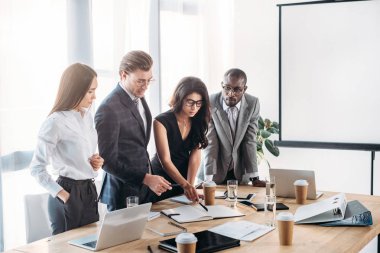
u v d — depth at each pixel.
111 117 2.68
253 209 2.72
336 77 4.80
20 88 3.21
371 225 2.40
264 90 5.14
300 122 4.96
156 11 4.47
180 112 3.04
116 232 2.07
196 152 3.18
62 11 3.49
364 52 4.68
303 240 2.18
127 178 2.71
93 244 2.10
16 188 3.19
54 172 2.67
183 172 3.18
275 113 5.11
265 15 5.07
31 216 3.26
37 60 3.32
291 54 4.95
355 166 4.84
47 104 3.39
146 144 2.98
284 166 5.11
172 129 3.03
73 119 2.66
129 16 4.06
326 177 4.96
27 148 3.26
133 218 2.11
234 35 5.23
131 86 2.80
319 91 4.87
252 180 3.45
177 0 4.71
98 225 2.42
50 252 2.03
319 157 4.97
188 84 2.97
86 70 2.65
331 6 4.77
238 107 3.46
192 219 2.47
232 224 2.40
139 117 2.87
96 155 2.58
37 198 3.29
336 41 4.77
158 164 3.13
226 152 3.44
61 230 2.66
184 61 4.84
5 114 3.12
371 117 4.70
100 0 3.82
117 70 3.94
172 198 2.94
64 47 3.51
